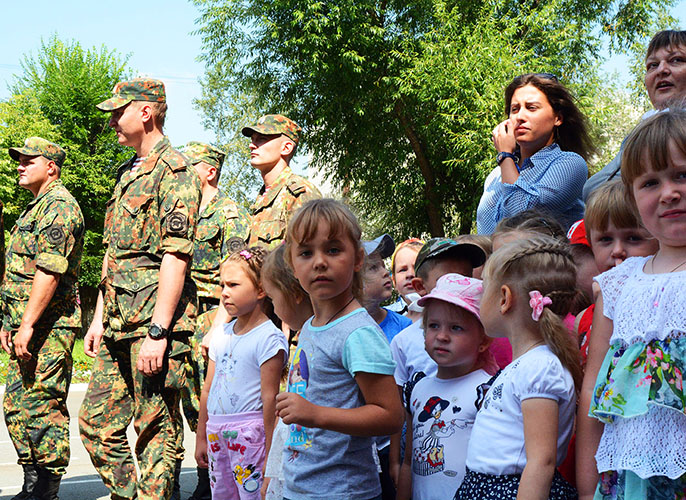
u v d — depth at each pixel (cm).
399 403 254
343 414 244
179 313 450
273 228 487
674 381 184
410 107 1875
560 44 1816
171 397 454
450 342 258
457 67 1652
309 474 256
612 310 207
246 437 357
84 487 610
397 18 1948
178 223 442
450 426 259
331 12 1822
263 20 1927
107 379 457
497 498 218
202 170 588
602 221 258
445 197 1981
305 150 2066
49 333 518
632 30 2009
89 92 2892
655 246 254
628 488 192
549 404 214
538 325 228
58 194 530
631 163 197
